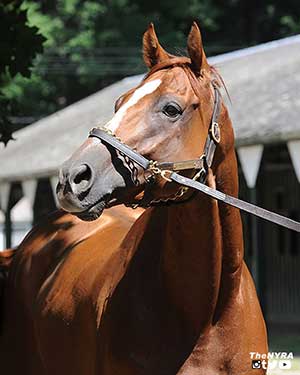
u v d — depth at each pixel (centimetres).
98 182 583
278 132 1970
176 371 636
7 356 836
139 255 674
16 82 4506
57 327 734
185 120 608
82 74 4781
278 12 5197
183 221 634
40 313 763
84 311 706
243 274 671
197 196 625
